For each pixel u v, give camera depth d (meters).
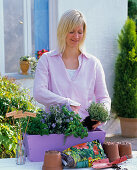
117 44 5.84
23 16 5.05
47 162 1.73
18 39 5.04
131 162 1.91
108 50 5.77
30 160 1.90
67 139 1.92
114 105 5.87
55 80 2.42
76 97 2.43
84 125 2.08
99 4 5.56
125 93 5.74
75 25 2.29
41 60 2.44
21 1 5.02
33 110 3.79
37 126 1.92
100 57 5.71
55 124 1.93
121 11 5.80
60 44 2.41
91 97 2.52
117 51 5.87
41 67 2.41
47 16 5.21
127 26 5.77
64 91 2.41
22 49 5.09
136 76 5.74
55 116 1.96
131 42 5.74
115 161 1.83
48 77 2.43
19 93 4.38
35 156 1.89
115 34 5.80
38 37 5.19
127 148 1.99
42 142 1.89
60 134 1.90
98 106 2.08
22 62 4.87
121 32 5.78
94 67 2.48
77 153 1.83
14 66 5.02
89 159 1.83
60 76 2.43
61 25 2.35
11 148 3.51
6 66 4.95
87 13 5.47
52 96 2.29
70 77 2.44
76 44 2.36
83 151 1.85
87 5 5.45
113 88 5.88
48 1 5.19
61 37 2.38
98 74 2.51
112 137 5.81
